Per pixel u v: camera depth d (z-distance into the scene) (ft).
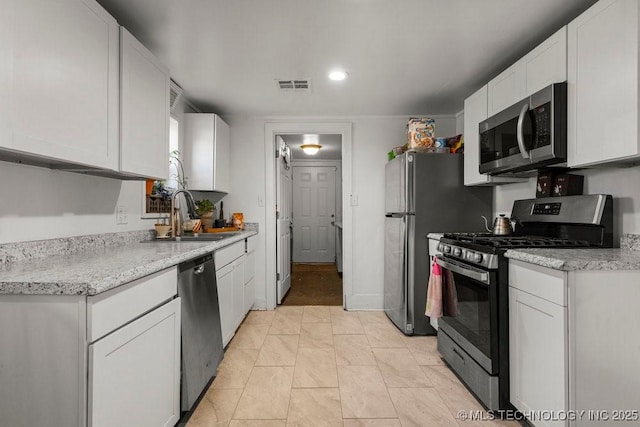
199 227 9.39
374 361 7.79
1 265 4.24
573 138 5.34
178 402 5.23
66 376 3.32
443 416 5.70
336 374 7.18
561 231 6.59
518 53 7.22
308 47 6.95
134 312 4.05
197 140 10.12
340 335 9.41
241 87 9.13
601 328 4.40
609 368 4.42
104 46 4.84
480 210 9.55
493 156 7.43
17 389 3.35
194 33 6.38
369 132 11.84
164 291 4.83
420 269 9.38
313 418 5.64
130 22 5.99
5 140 3.35
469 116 8.82
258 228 11.86
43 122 3.80
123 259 4.72
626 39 4.46
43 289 3.29
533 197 7.86
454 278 7.21
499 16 5.85
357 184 11.85
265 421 5.56
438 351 8.20
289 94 9.68
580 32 5.16
